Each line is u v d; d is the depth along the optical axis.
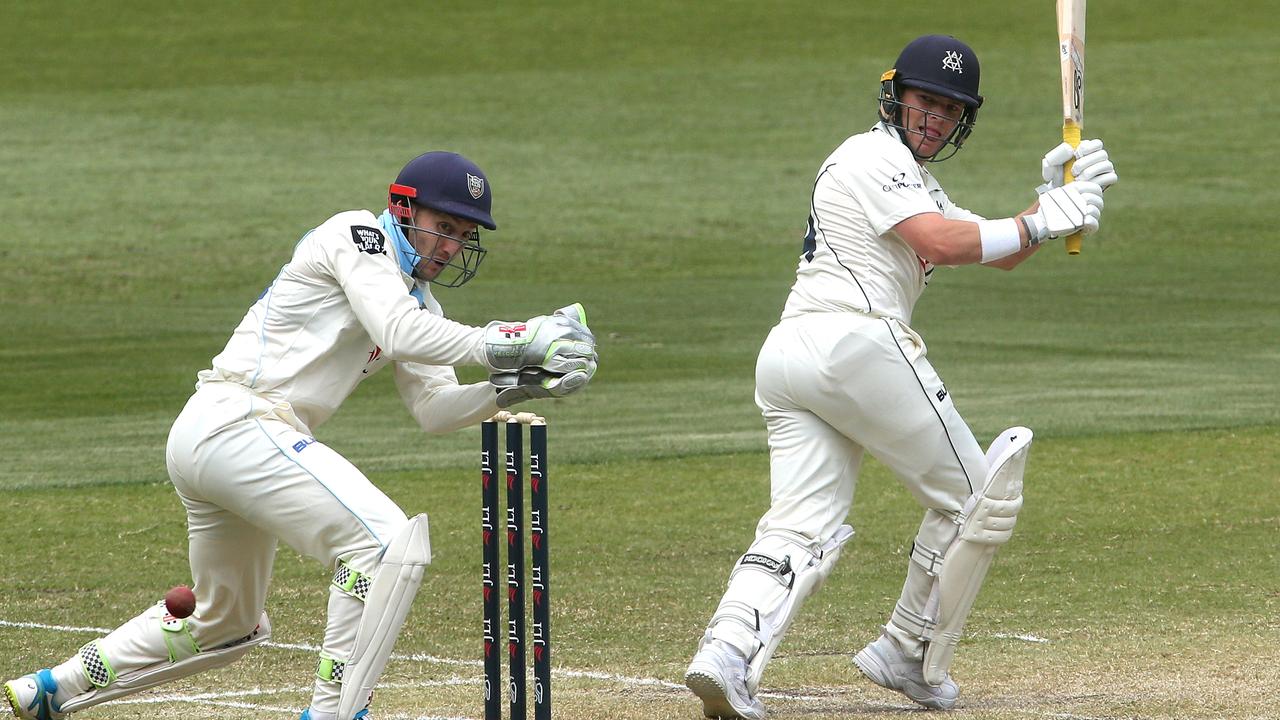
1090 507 33.09
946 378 50.81
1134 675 20.81
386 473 37.62
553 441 41.44
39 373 53.91
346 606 17.22
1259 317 64.38
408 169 18.08
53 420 45.94
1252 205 93.50
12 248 81.19
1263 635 23.00
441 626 24.77
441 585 27.52
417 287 18.48
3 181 96.94
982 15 149.88
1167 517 32.09
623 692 20.53
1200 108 119.12
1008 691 20.28
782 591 19.14
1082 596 25.91
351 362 18.12
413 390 19.44
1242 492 34.38
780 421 19.94
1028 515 32.47
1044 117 116.38
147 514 33.22
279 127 114.06
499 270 78.25
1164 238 85.75
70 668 18.61
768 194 96.94
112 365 55.47
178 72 131.12
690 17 150.25
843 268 19.53
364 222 17.72
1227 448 39.09
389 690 20.94
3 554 29.69
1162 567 27.92
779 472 19.80
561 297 71.25
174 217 89.00
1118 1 153.50
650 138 112.12
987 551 19.44
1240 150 107.56
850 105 121.19
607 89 126.75
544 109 120.56
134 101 121.50
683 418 44.84
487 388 18.84
